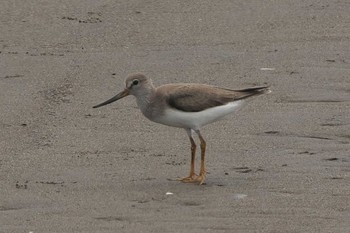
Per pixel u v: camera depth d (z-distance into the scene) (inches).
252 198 487.8
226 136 594.9
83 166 545.0
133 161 554.6
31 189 506.0
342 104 655.8
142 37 824.3
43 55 772.0
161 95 524.7
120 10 898.1
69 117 634.2
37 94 678.5
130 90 531.2
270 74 721.0
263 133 600.1
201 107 520.4
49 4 908.6
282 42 804.6
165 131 608.4
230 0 924.0
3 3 908.6
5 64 746.2
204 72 726.5
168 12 892.0
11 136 596.4
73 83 706.2
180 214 467.2
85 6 908.0
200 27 848.9
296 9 894.4
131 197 493.7
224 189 504.1
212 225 451.2
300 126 611.8
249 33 831.7
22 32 833.5
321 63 748.0
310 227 446.3
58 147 577.9
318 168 534.3
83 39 818.8
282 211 468.4
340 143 581.0
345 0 922.7
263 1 919.7
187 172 536.7
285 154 561.3
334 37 816.3
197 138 593.0
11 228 450.0
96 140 590.9
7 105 653.3
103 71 734.5
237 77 714.2
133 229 446.9
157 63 751.1
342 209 469.4
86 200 489.1
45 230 447.2
